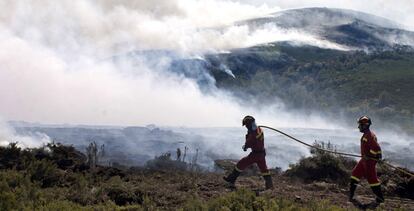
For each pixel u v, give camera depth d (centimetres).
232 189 1197
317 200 1066
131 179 1301
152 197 1058
